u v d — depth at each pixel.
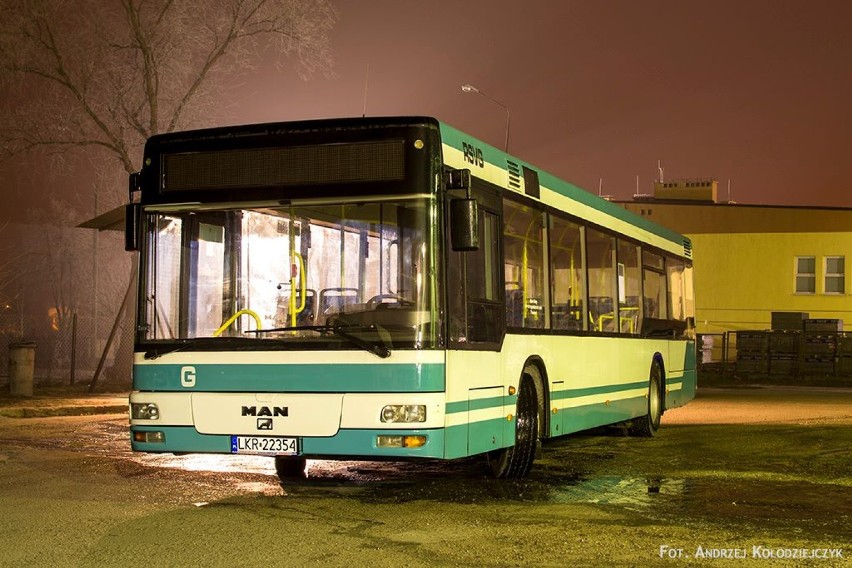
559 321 12.87
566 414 12.95
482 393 10.23
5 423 18.61
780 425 19.28
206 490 10.55
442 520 8.90
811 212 50.00
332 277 9.56
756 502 10.10
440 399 9.24
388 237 9.47
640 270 16.83
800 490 10.95
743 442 16.09
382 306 9.38
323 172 9.70
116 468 12.23
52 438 15.81
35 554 7.45
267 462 12.89
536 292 12.14
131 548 7.64
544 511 9.44
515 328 11.31
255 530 8.35
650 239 17.53
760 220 50.56
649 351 17.11
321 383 9.34
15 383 23.77
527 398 11.77
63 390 26.33
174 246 10.08
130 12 30.03
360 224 9.55
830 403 27.45
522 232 11.79
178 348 9.80
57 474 11.70
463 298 9.90
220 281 9.87
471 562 7.26
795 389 36.53
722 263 50.84
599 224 14.72
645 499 10.23
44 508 9.38
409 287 9.35
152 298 10.02
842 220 49.59
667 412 23.72
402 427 9.12
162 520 8.79
